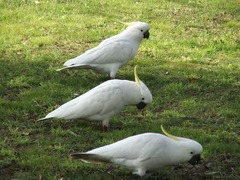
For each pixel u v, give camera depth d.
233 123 11.91
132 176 9.49
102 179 9.38
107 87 10.81
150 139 8.91
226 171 9.92
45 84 13.57
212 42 17.80
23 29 18.03
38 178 9.34
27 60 15.38
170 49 17.03
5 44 16.61
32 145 10.53
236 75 14.96
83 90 13.29
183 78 14.55
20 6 20.38
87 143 10.65
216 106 12.76
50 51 16.25
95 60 13.45
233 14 21.31
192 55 16.61
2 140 10.64
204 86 14.05
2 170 9.61
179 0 22.67
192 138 10.98
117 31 18.39
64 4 20.92
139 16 20.12
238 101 13.08
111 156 8.88
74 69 14.07
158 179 9.48
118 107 10.85
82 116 10.72
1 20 18.91
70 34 17.86
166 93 13.44
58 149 10.34
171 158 8.91
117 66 13.72
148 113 12.20
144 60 15.78
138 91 10.88
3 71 14.38
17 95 12.98
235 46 17.50
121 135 10.91
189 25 19.52
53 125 11.38
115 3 21.50
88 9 20.56
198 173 9.80
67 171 9.60
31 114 11.91
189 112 12.40
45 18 19.30
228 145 10.70
